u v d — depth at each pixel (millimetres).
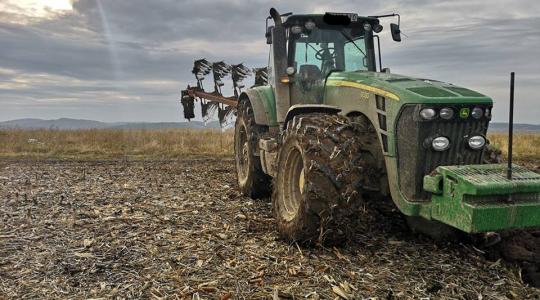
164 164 10992
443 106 3965
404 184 4117
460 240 4516
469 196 3492
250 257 4109
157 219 5363
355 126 4617
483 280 3768
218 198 6738
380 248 4395
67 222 5230
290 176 4781
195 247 4363
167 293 3395
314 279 3660
